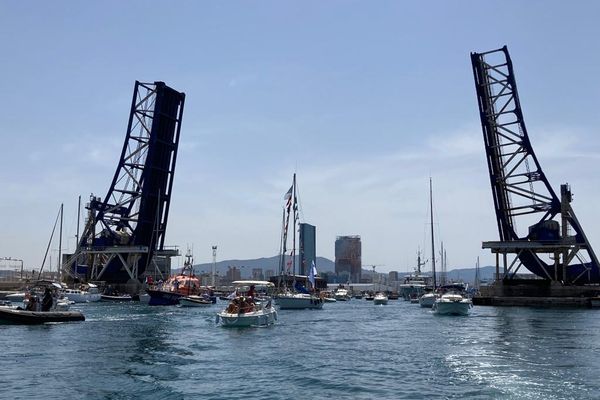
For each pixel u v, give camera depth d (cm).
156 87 9362
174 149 10075
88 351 2939
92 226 10306
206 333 3925
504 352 3044
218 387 2066
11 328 3972
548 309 7494
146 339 3503
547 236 8569
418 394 1967
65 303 5369
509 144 8600
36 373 2291
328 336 3922
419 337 3881
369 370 2455
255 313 4400
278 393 1978
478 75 8612
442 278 12938
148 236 10194
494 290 8775
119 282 10425
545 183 8519
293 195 8225
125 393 1947
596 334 3994
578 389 2033
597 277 8388
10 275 11231
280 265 8206
